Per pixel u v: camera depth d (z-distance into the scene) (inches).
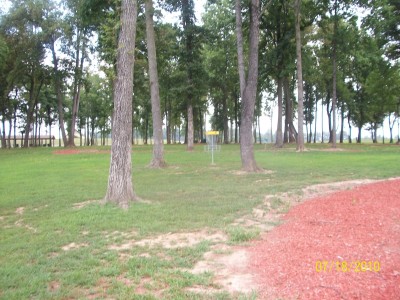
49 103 2288.4
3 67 1544.0
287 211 325.1
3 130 1939.0
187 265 196.5
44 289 170.1
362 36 1166.3
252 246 226.5
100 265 199.3
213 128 2492.6
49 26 1441.9
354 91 2095.2
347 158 842.8
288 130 1801.2
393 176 534.6
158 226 274.8
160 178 546.9
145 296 158.4
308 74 1346.0
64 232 266.8
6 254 223.5
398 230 246.5
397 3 1238.3
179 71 1274.6
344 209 314.0
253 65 609.6
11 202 389.7
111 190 357.1
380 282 162.7
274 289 161.2
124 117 358.0
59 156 1042.1
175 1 994.1
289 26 1239.5
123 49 357.1
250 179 522.3
